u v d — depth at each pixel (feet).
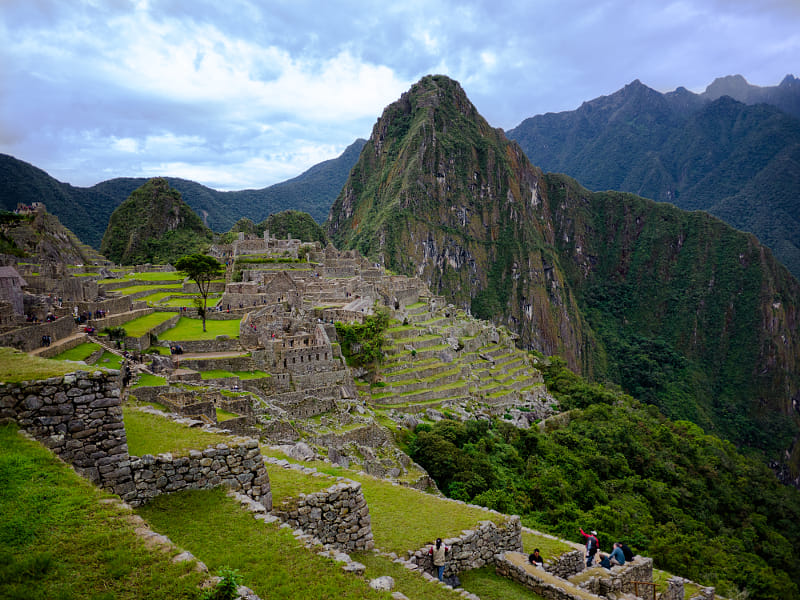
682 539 211.61
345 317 288.92
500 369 406.62
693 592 100.89
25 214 519.60
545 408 380.37
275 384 196.44
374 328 286.66
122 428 48.24
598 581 76.95
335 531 57.36
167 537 40.34
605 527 200.85
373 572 54.65
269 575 40.40
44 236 492.13
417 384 294.25
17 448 41.93
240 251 473.67
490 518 77.30
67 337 151.74
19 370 47.65
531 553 76.59
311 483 61.05
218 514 47.80
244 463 53.78
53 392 45.47
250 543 44.09
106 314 206.18
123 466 47.39
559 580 68.39
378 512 75.41
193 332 223.10
